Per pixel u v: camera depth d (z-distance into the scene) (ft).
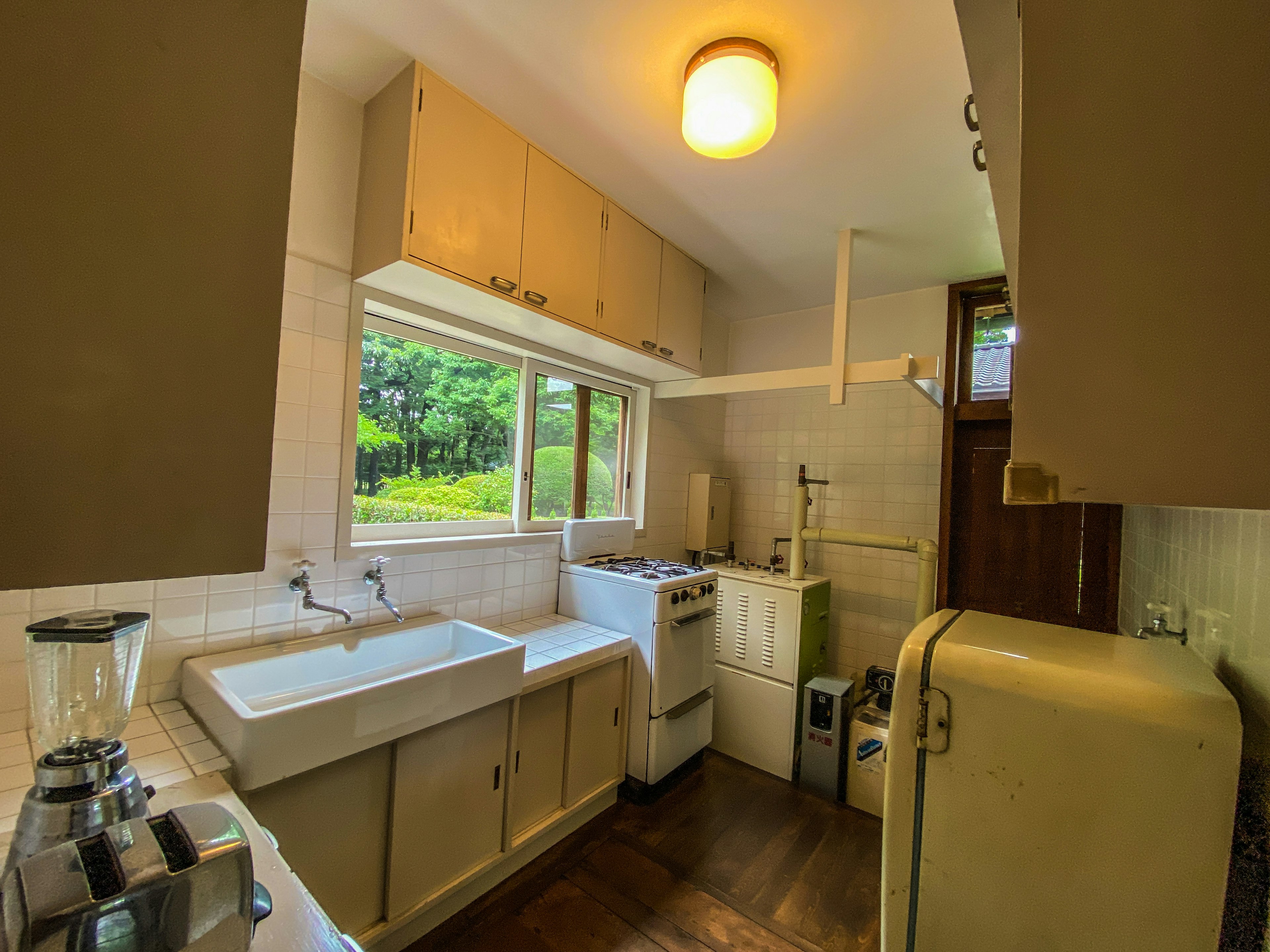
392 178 4.94
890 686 8.09
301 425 5.15
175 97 1.16
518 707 5.67
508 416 7.75
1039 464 1.25
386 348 6.19
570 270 6.35
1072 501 1.22
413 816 4.72
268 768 3.60
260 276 1.27
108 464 1.07
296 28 1.36
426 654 6.02
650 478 9.95
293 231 5.00
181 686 4.48
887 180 6.16
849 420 10.03
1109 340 1.21
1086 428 1.22
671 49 4.48
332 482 5.38
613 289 7.01
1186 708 2.12
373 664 5.56
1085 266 1.22
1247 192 1.10
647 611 7.16
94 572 1.05
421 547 6.11
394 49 4.64
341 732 4.01
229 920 1.80
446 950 4.87
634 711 7.30
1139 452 1.18
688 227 7.58
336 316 5.33
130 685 2.64
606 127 5.52
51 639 2.38
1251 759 2.26
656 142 5.72
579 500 8.89
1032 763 2.38
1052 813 2.33
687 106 4.59
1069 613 8.00
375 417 6.11
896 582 9.35
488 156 5.38
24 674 3.78
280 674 4.85
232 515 1.23
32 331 1.00
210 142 1.20
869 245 7.80
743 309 10.85
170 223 1.15
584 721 6.68
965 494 8.89
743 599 9.05
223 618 4.72
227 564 1.22
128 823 1.87
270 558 5.00
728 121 4.54
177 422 1.15
